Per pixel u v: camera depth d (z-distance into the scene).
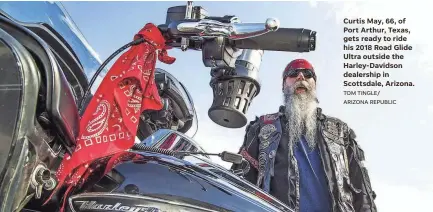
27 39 1.72
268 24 1.73
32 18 2.30
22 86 1.61
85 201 1.72
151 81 1.90
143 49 1.89
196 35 1.84
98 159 1.83
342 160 3.16
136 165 1.84
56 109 1.66
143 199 1.70
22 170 1.59
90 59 2.35
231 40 1.87
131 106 1.85
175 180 1.78
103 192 1.74
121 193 1.73
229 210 1.72
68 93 1.74
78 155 1.75
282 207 1.92
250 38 1.84
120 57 1.89
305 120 3.27
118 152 1.83
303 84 3.33
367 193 3.14
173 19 1.96
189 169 1.88
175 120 2.47
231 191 1.81
